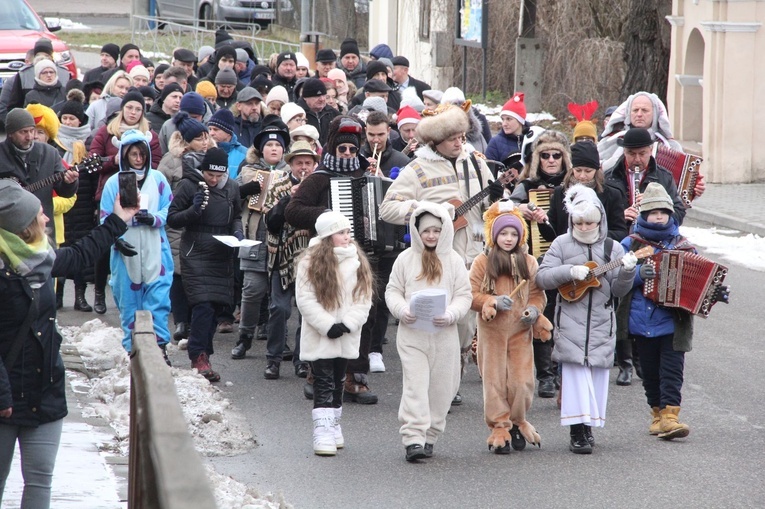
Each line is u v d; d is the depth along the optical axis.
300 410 27.25
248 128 39.78
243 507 19.81
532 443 24.25
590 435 24.05
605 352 23.89
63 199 34.53
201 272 29.67
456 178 27.88
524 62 81.88
